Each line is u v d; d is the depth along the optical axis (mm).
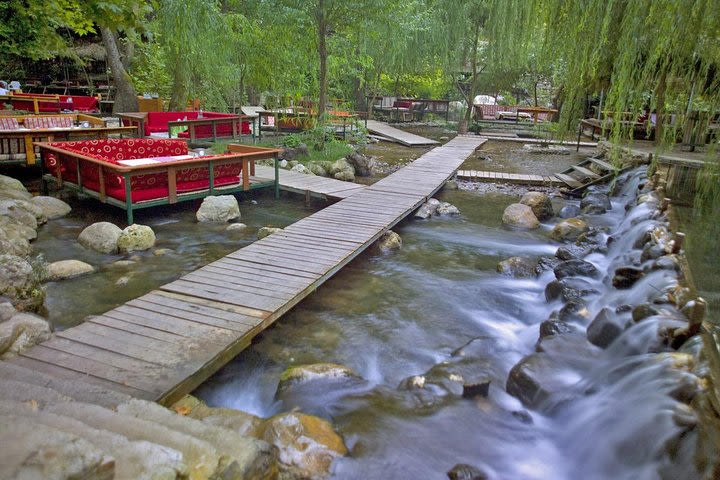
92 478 1551
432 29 20344
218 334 4164
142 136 14195
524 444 3408
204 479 2018
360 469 3055
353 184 10828
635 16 4238
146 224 8242
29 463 1509
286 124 17312
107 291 5645
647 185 8555
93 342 3975
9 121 11266
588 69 4859
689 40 3748
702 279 4762
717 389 2770
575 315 4895
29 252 6562
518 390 3889
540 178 12594
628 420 3084
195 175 8781
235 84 18375
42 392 2607
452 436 3438
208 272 5621
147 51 20891
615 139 4711
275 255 6242
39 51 11688
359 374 4168
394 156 16234
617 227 8172
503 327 5238
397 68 22406
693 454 2543
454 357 4461
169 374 3555
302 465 2934
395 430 3451
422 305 5660
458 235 8445
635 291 4840
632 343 3898
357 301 5699
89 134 11805
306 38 14430
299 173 11570
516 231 8789
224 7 17688
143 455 1848
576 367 4008
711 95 3967
